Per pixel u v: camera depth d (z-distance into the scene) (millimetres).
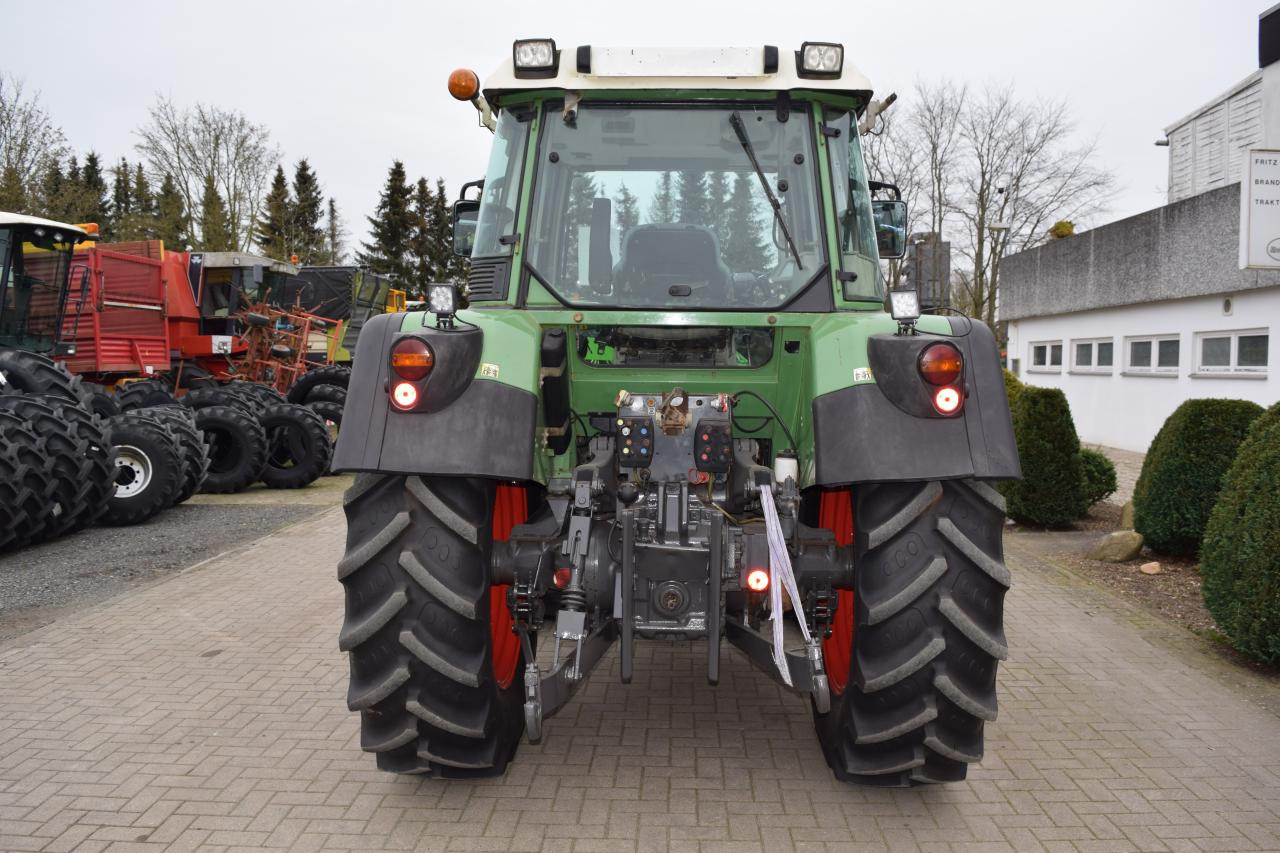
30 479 7438
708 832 3049
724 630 3457
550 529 3160
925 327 3020
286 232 51531
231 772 3512
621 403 3281
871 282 3639
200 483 9758
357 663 2957
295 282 17500
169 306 13328
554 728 3889
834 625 3465
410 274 53625
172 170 41781
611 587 3092
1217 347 12312
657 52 3496
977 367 2904
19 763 3592
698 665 4672
